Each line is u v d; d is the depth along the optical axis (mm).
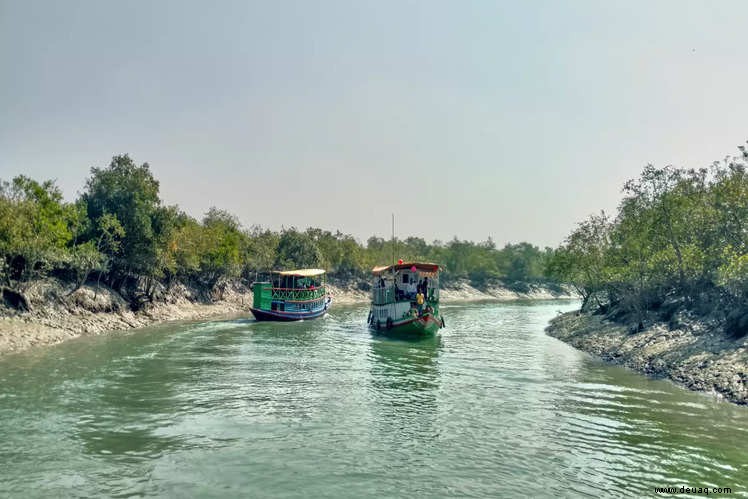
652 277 38406
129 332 42750
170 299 65000
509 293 161125
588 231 51281
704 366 23484
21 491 11672
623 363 28672
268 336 41219
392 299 43062
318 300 59500
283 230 109062
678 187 36844
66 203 46000
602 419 17266
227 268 75875
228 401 19797
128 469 13016
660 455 13852
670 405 19047
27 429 16016
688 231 36469
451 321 60438
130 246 54188
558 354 32594
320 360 29547
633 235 39938
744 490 11633
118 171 56750
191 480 12375
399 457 13906
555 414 17906
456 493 11664
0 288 37438
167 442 15047
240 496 11500
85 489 11812
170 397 20297
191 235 65812
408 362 29094
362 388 22172
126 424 16703
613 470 12867
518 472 12836
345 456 14000
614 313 43562
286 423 16984
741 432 15695
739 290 28859
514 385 22766
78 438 15273
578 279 55469
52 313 41344
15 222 36906
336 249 119750
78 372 24859
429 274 43625
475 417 17625
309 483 12227
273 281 57938
